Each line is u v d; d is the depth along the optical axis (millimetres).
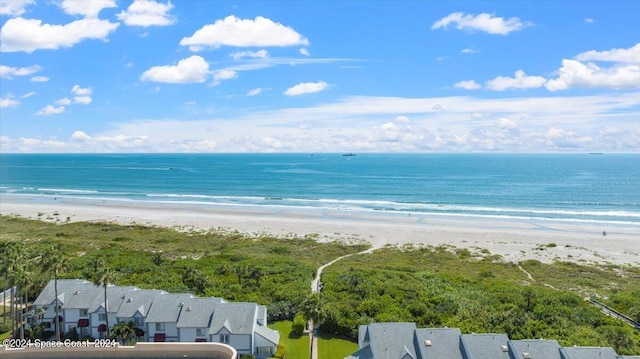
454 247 129000
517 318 67562
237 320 62625
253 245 128625
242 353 61438
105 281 64438
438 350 52156
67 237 137750
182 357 52531
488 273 100188
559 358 50031
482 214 183250
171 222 163875
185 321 63344
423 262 112125
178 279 89438
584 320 69812
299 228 154125
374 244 132875
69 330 67812
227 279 89938
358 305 74875
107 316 65125
